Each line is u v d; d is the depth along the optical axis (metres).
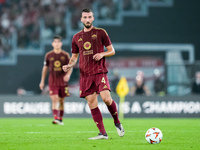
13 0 85.62
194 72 53.78
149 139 19.45
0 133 26.62
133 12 87.25
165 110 49.12
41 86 36.66
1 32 83.12
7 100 47.06
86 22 20.92
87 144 19.22
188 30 88.75
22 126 33.44
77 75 77.94
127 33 86.81
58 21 86.00
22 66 81.31
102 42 21.12
